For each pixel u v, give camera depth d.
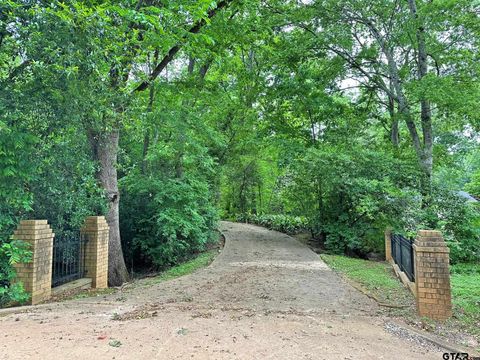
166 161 11.39
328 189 13.20
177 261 10.91
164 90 9.90
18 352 3.03
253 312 4.86
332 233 12.85
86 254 7.25
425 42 10.98
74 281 6.83
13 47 4.95
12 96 5.11
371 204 10.88
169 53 8.83
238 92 15.73
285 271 8.51
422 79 9.93
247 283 7.17
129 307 5.15
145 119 8.16
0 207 5.38
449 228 10.35
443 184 11.40
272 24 11.66
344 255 12.38
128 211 11.27
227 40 9.93
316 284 7.06
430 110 11.46
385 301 5.70
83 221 7.30
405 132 15.94
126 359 2.94
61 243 6.56
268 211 23.58
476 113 9.54
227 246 12.77
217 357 3.06
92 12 4.98
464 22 10.24
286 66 13.41
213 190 16.75
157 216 10.43
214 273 8.32
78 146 6.64
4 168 5.11
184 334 3.67
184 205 10.70
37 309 5.01
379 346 3.59
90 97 5.36
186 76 11.62
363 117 14.09
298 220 17.20
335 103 13.93
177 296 6.09
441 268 4.75
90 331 3.73
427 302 4.75
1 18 4.73
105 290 6.75
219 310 4.95
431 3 10.48
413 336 4.03
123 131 8.24
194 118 10.47
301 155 13.09
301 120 14.97
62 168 6.39
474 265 9.95
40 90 5.29
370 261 10.79
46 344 3.26
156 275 9.06
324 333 3.93
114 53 5.53
